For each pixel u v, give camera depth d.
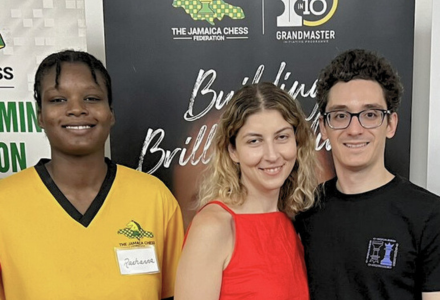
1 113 1.82
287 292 1.19
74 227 1.21
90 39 1.84
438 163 1.88
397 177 1.25
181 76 1.79
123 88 1.79
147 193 1.32
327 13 1.77
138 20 1.76
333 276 1.23
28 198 1.22
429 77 1.84
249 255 1.18
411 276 1.17
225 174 1.25
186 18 1.76
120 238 1.24
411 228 1.16
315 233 1.29
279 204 1.36
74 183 1.25
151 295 1.25
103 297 1.17
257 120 1.17
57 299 1.15
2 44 1.79
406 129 1.81
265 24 1.78
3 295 1.25
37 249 1.17
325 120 1.28
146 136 1.81
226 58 1.79
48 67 1.24
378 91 1.20
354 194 1.25
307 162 1.29
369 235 1.20
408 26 1.77
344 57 1.25
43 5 1.78
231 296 1.17
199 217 1.21
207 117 1.81
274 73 1.80
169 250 1.40
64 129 1.20
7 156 1.85
